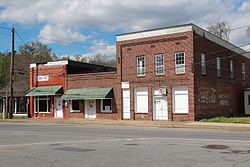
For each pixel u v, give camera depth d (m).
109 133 22.33
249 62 50.31
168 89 34.91
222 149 14.17
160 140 17.75
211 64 37.53
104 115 38.91
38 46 89.62
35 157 12.62
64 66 42.34
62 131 24.31
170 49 34.91
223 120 32.75
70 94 40.50
